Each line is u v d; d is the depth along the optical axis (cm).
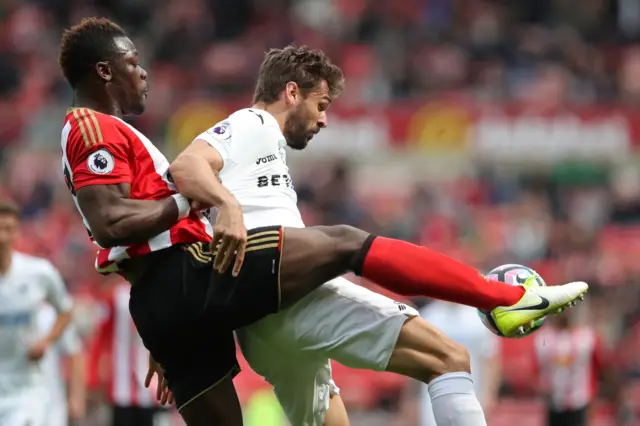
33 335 2788
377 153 6606
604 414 3975
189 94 7125
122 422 3017
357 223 5825
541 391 3278
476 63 7862
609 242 5844
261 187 1577
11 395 2755
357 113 6644
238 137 1580
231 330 1571
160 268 1547
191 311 1514
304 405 1697
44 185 6369
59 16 8631
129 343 2997
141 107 1652
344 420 1773
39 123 6781
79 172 1516
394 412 4472
